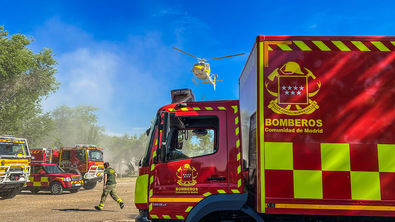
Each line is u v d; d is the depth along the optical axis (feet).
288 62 13.66
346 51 13.62
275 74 13.58
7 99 128.16
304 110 13.32
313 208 12.76
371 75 13.42
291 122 13.28
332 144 13.04
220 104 15.76
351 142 13.01
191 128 15.71
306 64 13.62
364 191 12.72
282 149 13.14
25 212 34.60
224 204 14.32
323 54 13.65
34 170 59.88
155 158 15.10
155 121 16.01
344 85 13.39
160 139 15.47
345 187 12.78
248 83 15.21
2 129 123.75
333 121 13.19
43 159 82.28
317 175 12.92
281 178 12.99
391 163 12.81
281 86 13.50
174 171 14.97
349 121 13.15
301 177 12.94
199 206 14.33
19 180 49.21
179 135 15.75
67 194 58.85
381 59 13.51
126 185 82.58
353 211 12.64
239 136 15.21
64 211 35.37
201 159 14.98
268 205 12.91
